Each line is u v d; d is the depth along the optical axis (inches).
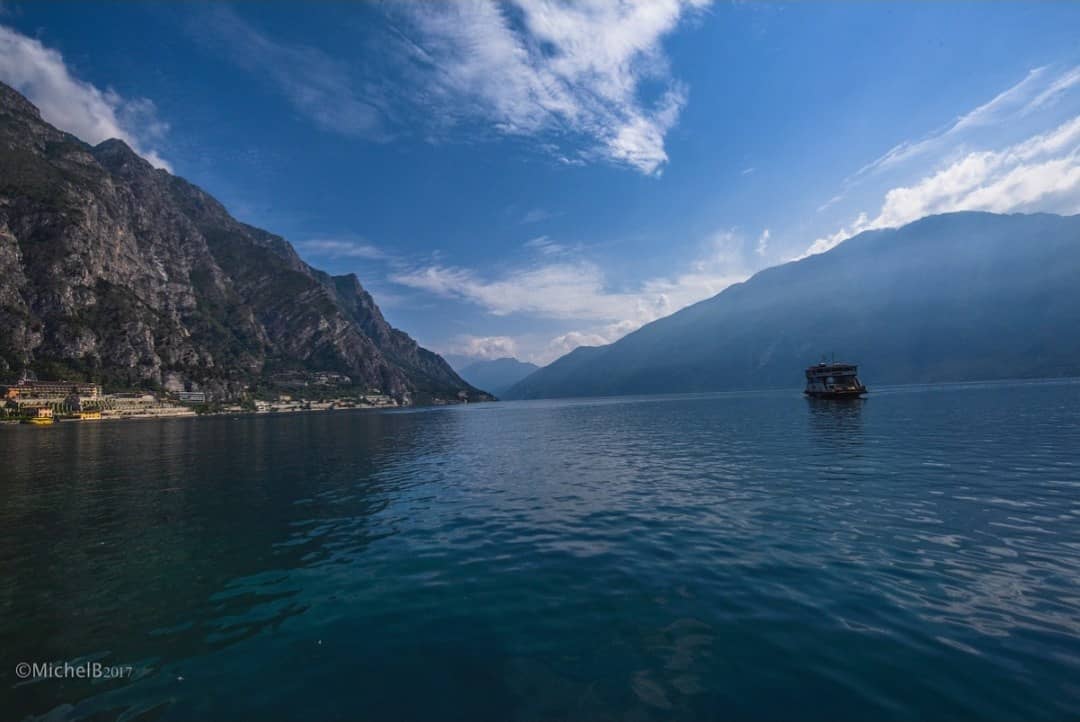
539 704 276.1
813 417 2561.5
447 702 280.8
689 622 370.9
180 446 2164.1
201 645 356.8
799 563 485.7
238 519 745.0
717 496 815.7
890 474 938.1
